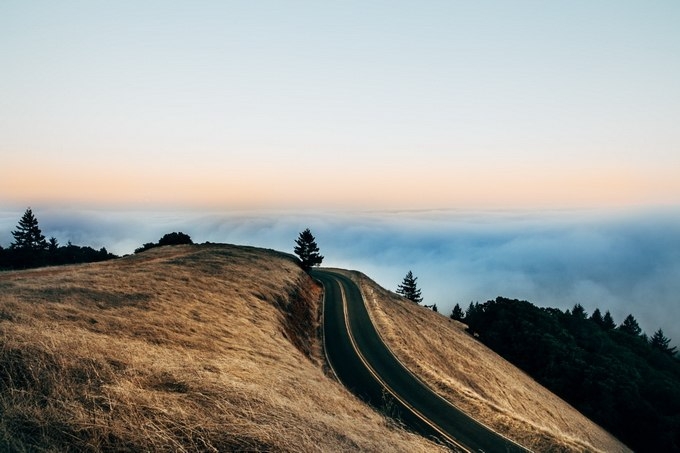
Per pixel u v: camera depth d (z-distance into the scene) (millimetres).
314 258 70438
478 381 34594
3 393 7414
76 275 25062
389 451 10594
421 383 26156
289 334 29578
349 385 24609
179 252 57031
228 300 27797
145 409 7777
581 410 46125
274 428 8234
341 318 42000
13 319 12594
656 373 57750
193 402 8547
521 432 20172
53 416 6930
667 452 40625
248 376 13273
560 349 54938
